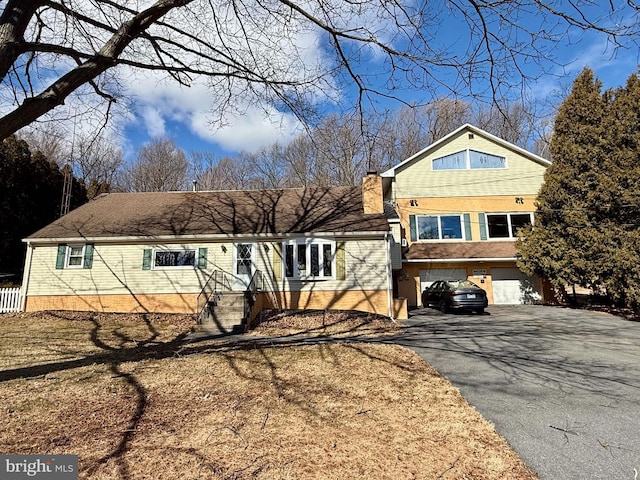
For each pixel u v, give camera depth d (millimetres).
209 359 7152
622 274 13906
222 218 16000
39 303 14438
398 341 9141
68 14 4824
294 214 16297
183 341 9367
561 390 5492
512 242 19031
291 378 5965
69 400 5008
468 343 8812
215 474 3236
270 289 14531
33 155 19781
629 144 14922
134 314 13797
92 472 3266
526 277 18797
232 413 4566
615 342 8891
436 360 7180
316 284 14547
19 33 4301
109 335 10125
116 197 18547
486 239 19359
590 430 4160
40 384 5656
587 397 5199
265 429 4121
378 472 3283
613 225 14570
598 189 15031
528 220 19438
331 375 6125
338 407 4770
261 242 14875
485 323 12211
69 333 10305
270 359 7117
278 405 4828
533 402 5016
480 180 19891
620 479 3209
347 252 14648
